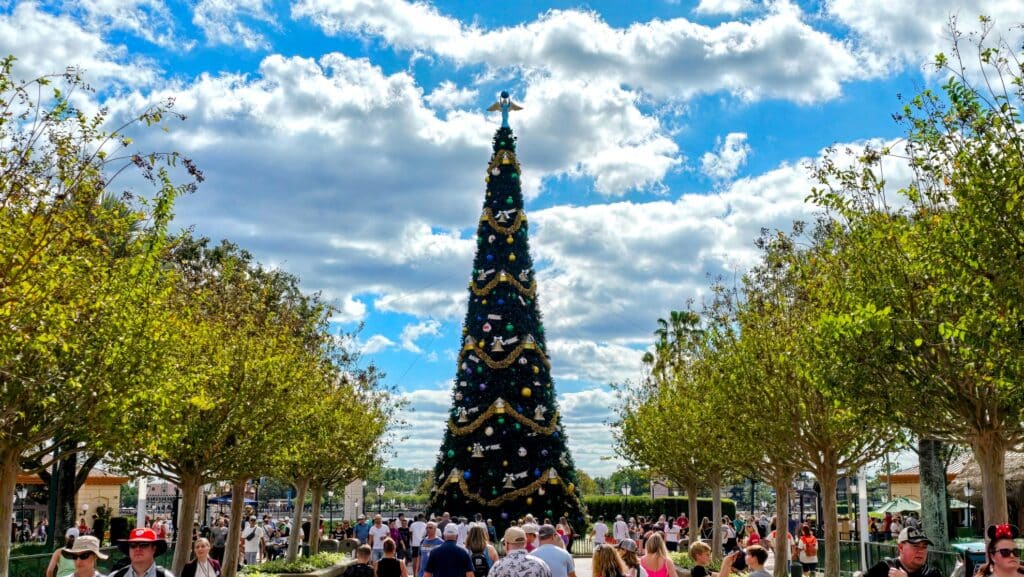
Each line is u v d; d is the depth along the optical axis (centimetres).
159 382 1588
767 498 10056
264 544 3719
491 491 4125
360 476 3969
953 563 1590
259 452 2155
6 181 1126
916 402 1488
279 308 2953
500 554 3391
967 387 1445
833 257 1614
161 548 828
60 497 2944
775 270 2169
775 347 2070
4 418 1372
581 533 4241
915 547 850
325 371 2978
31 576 1667
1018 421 1452
